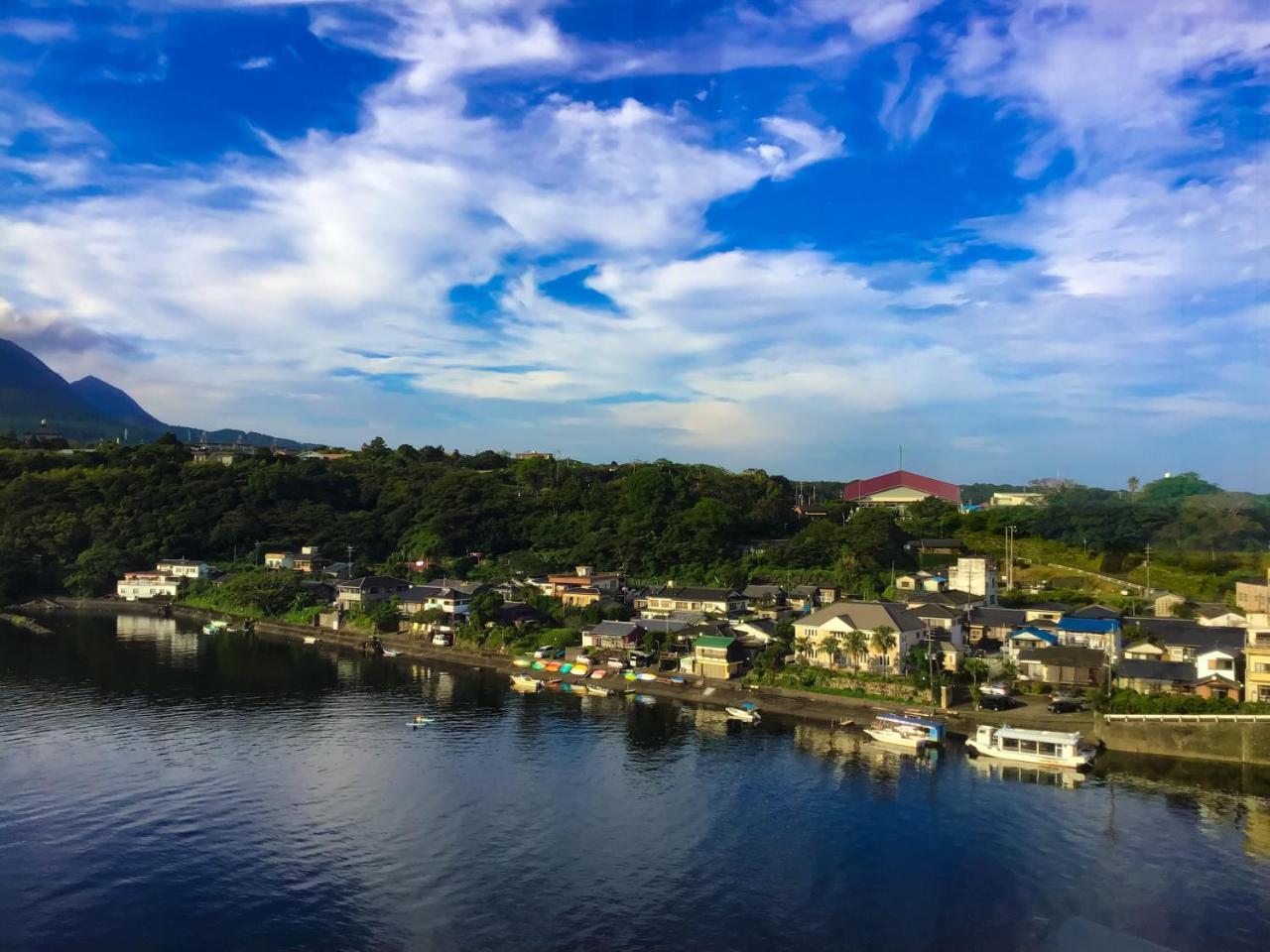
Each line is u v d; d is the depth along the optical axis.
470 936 38.47
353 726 71.94
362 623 120.75
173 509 173.00
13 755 62.66
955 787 56.69
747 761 62.31
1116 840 48.53
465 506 167.88
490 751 64.75
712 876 44.28
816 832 49.62
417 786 56.75
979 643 93.88
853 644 81.75
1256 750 60.94
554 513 173.12
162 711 76.31
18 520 163.88
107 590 155.25
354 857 46.19
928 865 45.47
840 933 38.81
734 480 190.50
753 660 88.38
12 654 104.25
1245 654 68.25
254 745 65.94
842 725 71.81
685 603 112.12
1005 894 42.38
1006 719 69.88
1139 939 38.28
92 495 175.88
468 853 46.75
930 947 37.69
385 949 37.44
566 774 59.25
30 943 37.66
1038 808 53.12
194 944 37.69
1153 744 63.91
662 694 83.69
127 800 53.88
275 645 115.62
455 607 117.06
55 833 48.94
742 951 37.34
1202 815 52.06
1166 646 79.44
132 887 42.81
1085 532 140.50
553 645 101.75
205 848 47.22
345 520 174.88
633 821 51.09
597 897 41.91
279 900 41.50
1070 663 77.50
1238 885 43.38
